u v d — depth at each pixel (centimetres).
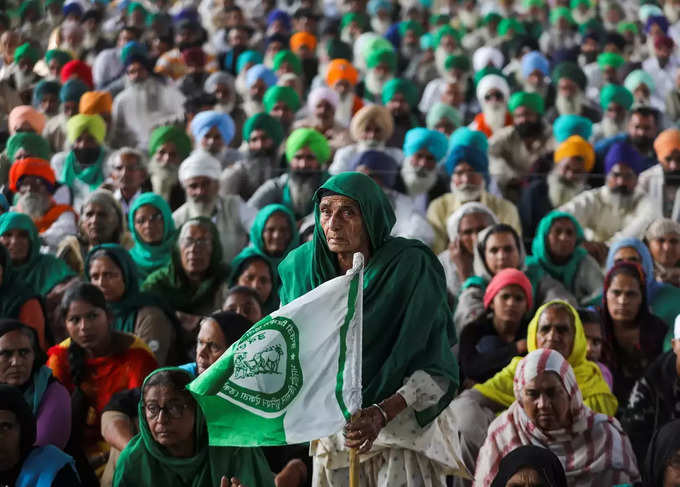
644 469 868
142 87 2002
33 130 1777
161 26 2719
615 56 2462
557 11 2894
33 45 2330
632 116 1764
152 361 1064
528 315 1118
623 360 1121
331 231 705
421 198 1452
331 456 751
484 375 1059
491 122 2039
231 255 1389
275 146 1639
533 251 1310
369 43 2588
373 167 1469
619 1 3195
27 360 980
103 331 1051
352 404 684
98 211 1319
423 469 743
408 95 2078
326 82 2366
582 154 1560
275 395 696
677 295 1224
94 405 1040
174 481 848
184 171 1438
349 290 696
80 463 981
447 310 746
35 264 1272
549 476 821
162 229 1331
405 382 714
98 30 2619
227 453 846
